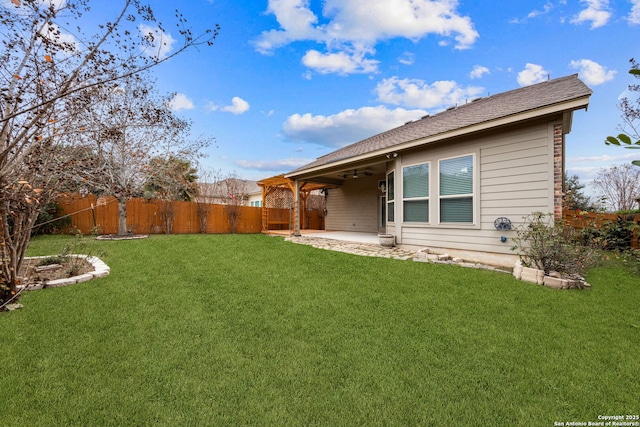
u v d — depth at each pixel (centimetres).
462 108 1049
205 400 204
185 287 454
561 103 497
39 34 313
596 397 209
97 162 569
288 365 247
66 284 447
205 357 258
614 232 673
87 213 1080
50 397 203
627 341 287
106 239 930
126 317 338
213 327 318
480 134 636
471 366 247
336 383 224
